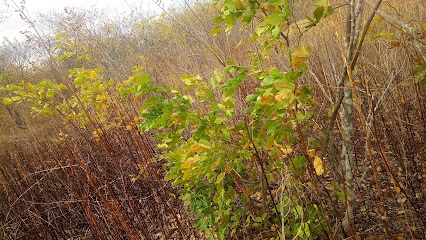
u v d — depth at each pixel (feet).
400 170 7.63
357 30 4.38
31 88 8.71
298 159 5.03
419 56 5.70
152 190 9.34
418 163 7.48
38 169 11.21
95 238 8.13
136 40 22.95
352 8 4.13
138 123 8.89
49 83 9.09
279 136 4.61
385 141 8.55
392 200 6.87
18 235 9.12
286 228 5.47
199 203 6.24
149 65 18.35
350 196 5.29
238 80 4.51
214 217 6.46
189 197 6.36
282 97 3.69
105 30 20.40
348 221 5.32
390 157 7.97
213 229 6.64
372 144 8.71
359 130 8.82
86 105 10.00
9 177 11.35
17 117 22.40
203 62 14.34
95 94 9.77
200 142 4.60
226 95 4.53
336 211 5.85
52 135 13.85
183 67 14.03
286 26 4.50
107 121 11.64
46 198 9.24
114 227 7.52
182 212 8.50
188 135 8.43
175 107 4.70
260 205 7.32
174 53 18.93
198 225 6.82
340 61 7.98
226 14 4.28
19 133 18.58
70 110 9.80
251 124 5.19
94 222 7.49
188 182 5.79
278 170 5.89
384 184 7.43
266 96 3.87
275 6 4.25
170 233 7.75
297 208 5.09
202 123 4.90
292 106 4.41
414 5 7.91
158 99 4.81
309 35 9.20
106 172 9.86
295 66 3.66
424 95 7.46
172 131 5.29
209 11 13.75
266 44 5.39
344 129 5.06
